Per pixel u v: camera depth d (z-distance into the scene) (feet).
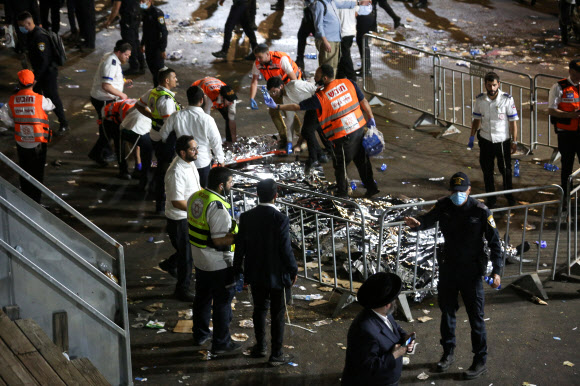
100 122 61.36
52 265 29.40
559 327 40.60
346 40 77.51
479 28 102.94
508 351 38.29
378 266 41.55
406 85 81.46
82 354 30.32
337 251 47.70
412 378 36.09
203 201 35.99
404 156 64.95
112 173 61.93
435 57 69.67
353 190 58.23
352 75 79.25
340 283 44.65
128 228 52.75
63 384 26.94
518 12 110.83
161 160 52.54
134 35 83.66
